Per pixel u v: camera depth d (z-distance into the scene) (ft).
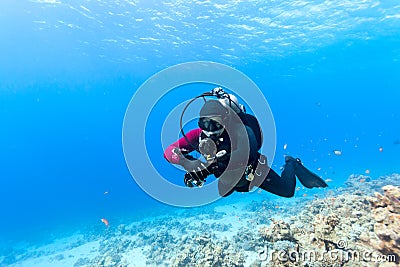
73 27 79.15
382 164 82.69
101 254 39.88
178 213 61.52
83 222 78.33
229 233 36.73
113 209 97.35
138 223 59.41
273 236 16.58
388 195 13.71
